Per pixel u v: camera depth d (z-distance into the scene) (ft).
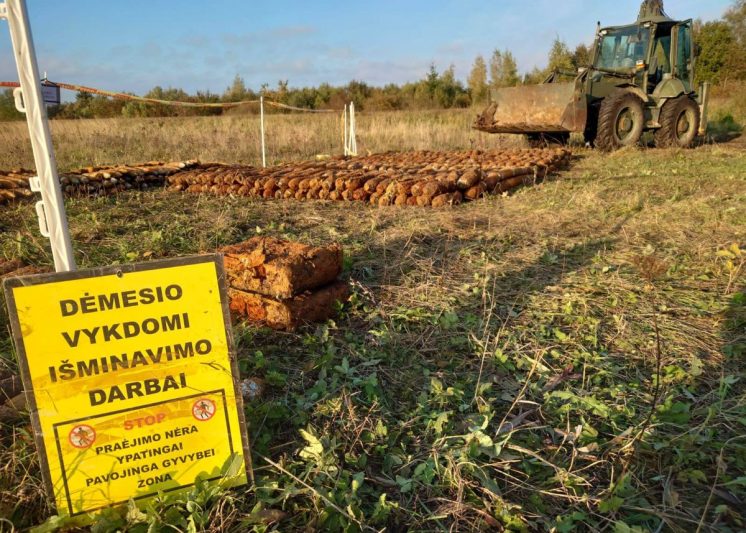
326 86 119.55
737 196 21.44
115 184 27.22
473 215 20.24
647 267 9.90
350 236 17.42
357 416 7.59
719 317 10.63
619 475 6.48
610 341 9.90
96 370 5.61
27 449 6.65
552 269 13.89
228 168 32.35
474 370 9.04
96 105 86.28
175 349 5.88
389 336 9.94
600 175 29.37
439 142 53.16
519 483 6.41
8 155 41.19
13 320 5.30
